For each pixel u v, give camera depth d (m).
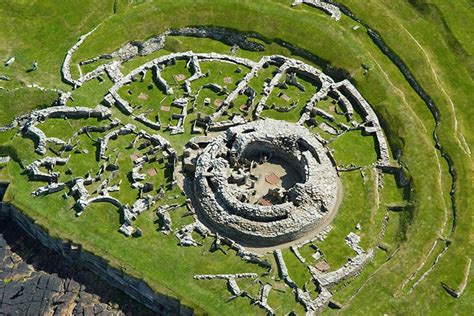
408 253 57.19
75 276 58.66
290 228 57.66
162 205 60.28
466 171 62.72
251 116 68.06
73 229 58.59
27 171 62.66
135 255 56.88
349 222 60.00
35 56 72.56
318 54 73.56
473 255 56.81
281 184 63.19
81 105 67.94
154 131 66.44
